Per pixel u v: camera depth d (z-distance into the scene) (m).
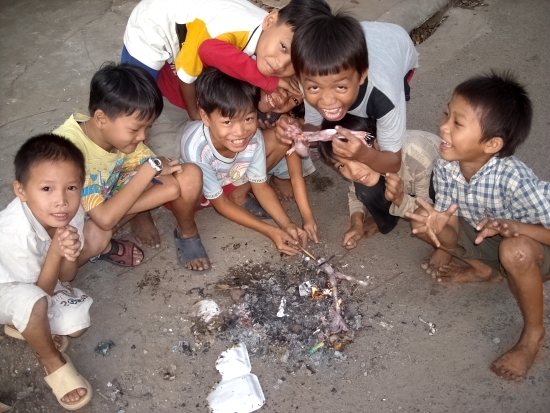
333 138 2.53
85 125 2.69
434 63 4.25
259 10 2.87
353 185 3.03
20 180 2.31
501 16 4.68
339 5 4.56
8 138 3.59
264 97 2.75
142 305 2.81
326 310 2.76
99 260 2.98
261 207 3.29
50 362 2.43
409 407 2.43
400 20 4.42
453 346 2.63
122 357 2.61
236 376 2.51
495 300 2.80
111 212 2.65
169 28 2.93
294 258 3.01
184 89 3.01
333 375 2.54
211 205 3.25
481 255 2.73
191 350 2.63
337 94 2.33
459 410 2.41
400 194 2.74
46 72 4.13
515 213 2.47
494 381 2.50
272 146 3.05
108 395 2.48
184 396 2.48
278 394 2.48
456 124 2.35
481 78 2.38
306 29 2.28
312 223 3.06
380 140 2.69
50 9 4.75
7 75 4.11
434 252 2.95
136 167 2.89
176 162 2.80
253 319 2.73
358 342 2.65
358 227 3.07
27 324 2.27
